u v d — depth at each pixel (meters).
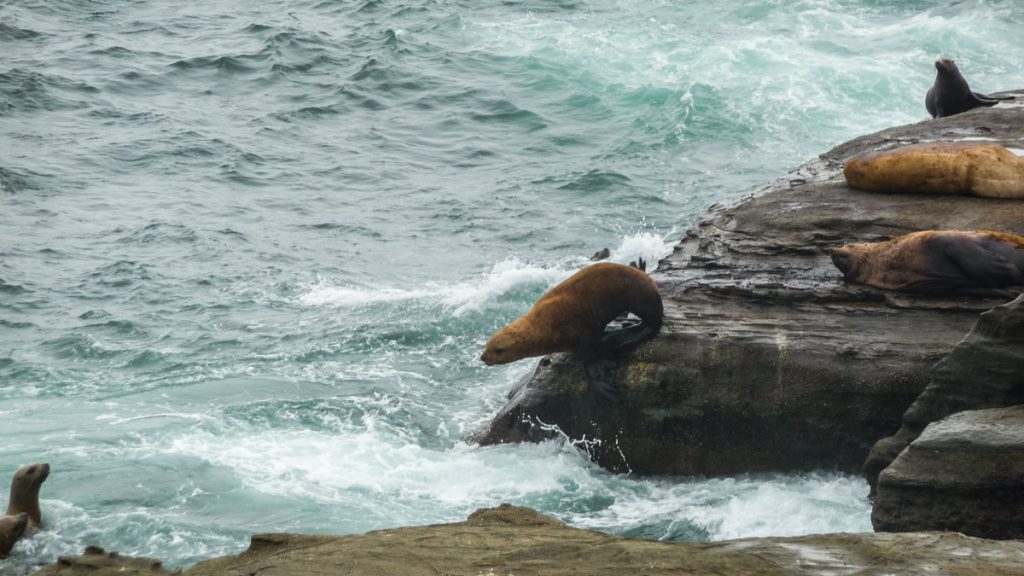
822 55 90.75
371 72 91.44
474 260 54.91
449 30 104.31
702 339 32.19
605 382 32.69
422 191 67.12
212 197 65.44
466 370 42.03
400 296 49.69
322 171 71.00
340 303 49.00
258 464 33.47
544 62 93.00
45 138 75.81
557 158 73.25
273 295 50.16
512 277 51.06
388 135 78.88
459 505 31.09
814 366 30.89
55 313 47.66
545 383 34.31
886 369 30.11
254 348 43.97
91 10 114.06
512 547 17.08
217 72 93.00
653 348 32.59
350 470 33.25
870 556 15.41
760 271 34.69
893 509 23.89
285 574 16.22
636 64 91.00
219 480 32.34
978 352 25.61
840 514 29.05
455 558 16.59
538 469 33.41
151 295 49.94
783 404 31.17
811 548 15.92
